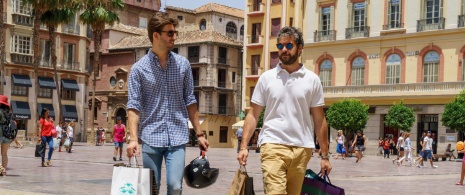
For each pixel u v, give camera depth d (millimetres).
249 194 5941
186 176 6320
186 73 6215
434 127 46781
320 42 53281
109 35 78750
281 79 6246
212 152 45000
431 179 20578
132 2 84250
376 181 18688
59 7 49125
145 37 77688
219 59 71938
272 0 60781
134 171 5500
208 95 71125
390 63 49344
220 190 13570
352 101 47062
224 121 72562
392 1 49438
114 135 25953
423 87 47094
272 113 6230
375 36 50062
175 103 6129
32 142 47625
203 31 74188
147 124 6043
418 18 47844
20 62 60438
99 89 79125
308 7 54750
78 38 65250
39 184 13602
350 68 51594
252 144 56219
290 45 6176
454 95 45188
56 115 63219
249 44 62344
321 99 6324
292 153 6117
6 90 59438
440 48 46531
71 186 13367
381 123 49594
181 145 6051
